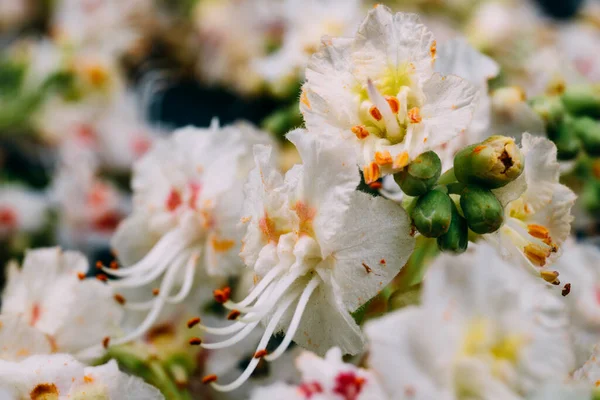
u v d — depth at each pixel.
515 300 0.13
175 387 0.18
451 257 0.14
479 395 0.13
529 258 0.16
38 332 0.18
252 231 0.16
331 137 0.15
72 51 0.31
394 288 0.16
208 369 0.19
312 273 0.16
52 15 0.37
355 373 0.15
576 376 0.16
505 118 0.18
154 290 0.18
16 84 0.31
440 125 0.15
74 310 0.18
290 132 0.15
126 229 0.20
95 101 0.30
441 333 0.13
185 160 0.19
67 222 0.29
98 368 0.17
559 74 0.22
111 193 0.29
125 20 0.32
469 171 0.15
